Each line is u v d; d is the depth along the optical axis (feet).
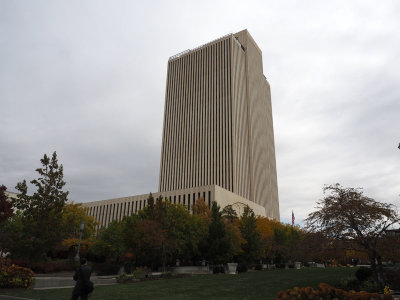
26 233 75.25
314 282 71.82
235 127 342.85
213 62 389.19
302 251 64.08
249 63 418.72
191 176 349.00
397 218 58.29
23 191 77.71
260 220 191.52
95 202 312.29
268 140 454.81
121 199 295.48
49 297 46.24
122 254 128.98
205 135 358.02
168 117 405.59
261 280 76.84
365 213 59.11
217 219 124.57
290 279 79.30
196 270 116.37
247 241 136.67
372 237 58.23
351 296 37.27
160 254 104.99
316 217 63.77
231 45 381.81
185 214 118.52
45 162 81.30
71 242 138.51
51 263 109.50
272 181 443.73
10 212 64.95
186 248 115.14
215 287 63.05
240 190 323.16
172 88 419.74
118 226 137.18
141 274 84.99
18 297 45.83
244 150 355.15
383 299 37.76
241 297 49.88
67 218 110.01
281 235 165.17
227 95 358.64
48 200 79.15
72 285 70.69
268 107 485.56
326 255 60.90
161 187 369.50
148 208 110.83
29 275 59.77
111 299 46.75
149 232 96.37
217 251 116.78
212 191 241.55
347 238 59.82
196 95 388.37
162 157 387.14
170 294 52.80
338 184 65.10
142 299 46.98
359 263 187.93
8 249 79.77
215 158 338.54
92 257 152.15
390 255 57.21
